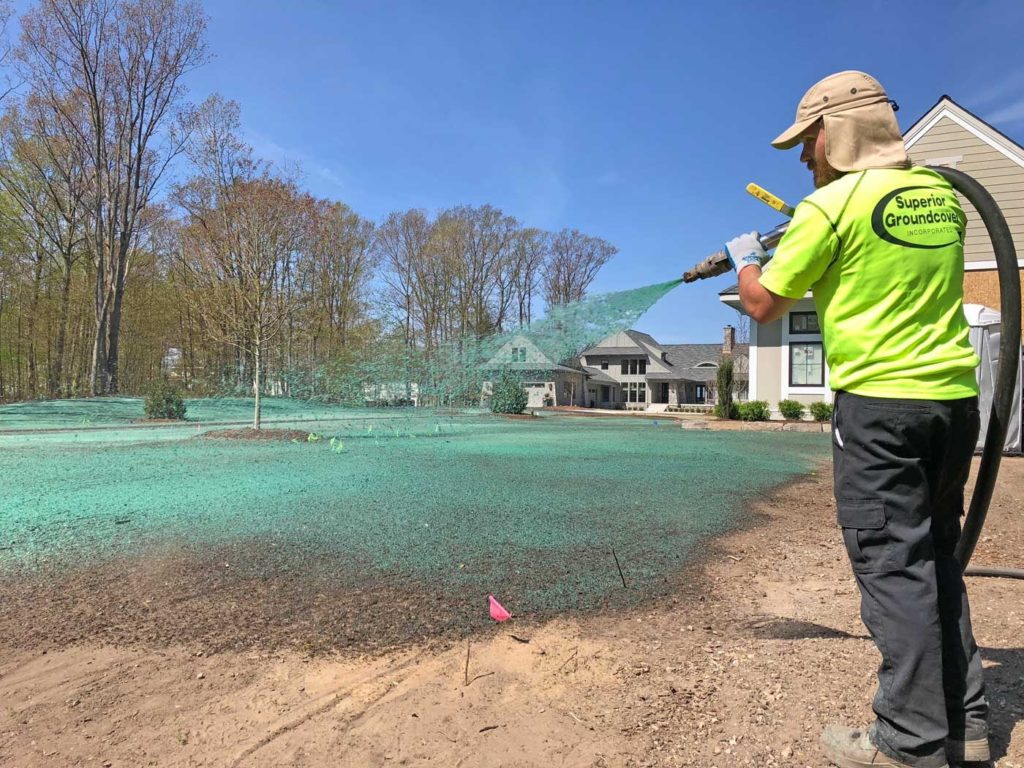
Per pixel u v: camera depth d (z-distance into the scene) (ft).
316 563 11.96
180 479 21.74
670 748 5.88
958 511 5.63
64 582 10.95
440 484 20.74
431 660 8.00
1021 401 32.53
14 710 6.88
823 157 5.97
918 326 5.07
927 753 4.95
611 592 10.44
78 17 85.71
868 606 5.24
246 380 82.53
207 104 79.05
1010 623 8.27
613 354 180.45
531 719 6.55
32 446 33.47
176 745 6.19
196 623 9.21
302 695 7.16
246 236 40.70
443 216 134.51
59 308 97.45
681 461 28.30
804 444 38.45
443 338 129.39
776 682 6.93
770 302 5.58
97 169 90.74
